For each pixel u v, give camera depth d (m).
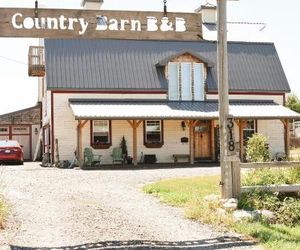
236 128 33.19
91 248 8.68
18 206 12.43
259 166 12.63
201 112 30.30
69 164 27.98
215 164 28.97
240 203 12.09
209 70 33.25
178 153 31.84
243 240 9.48
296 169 13.95
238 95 33.41
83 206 12.50
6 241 9.02
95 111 28.83
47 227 10.16
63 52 31.78
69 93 30.59
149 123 31.55
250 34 37.72
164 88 31.84
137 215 11.55
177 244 9.08
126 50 32.97
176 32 10.96
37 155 38.47
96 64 31.77
